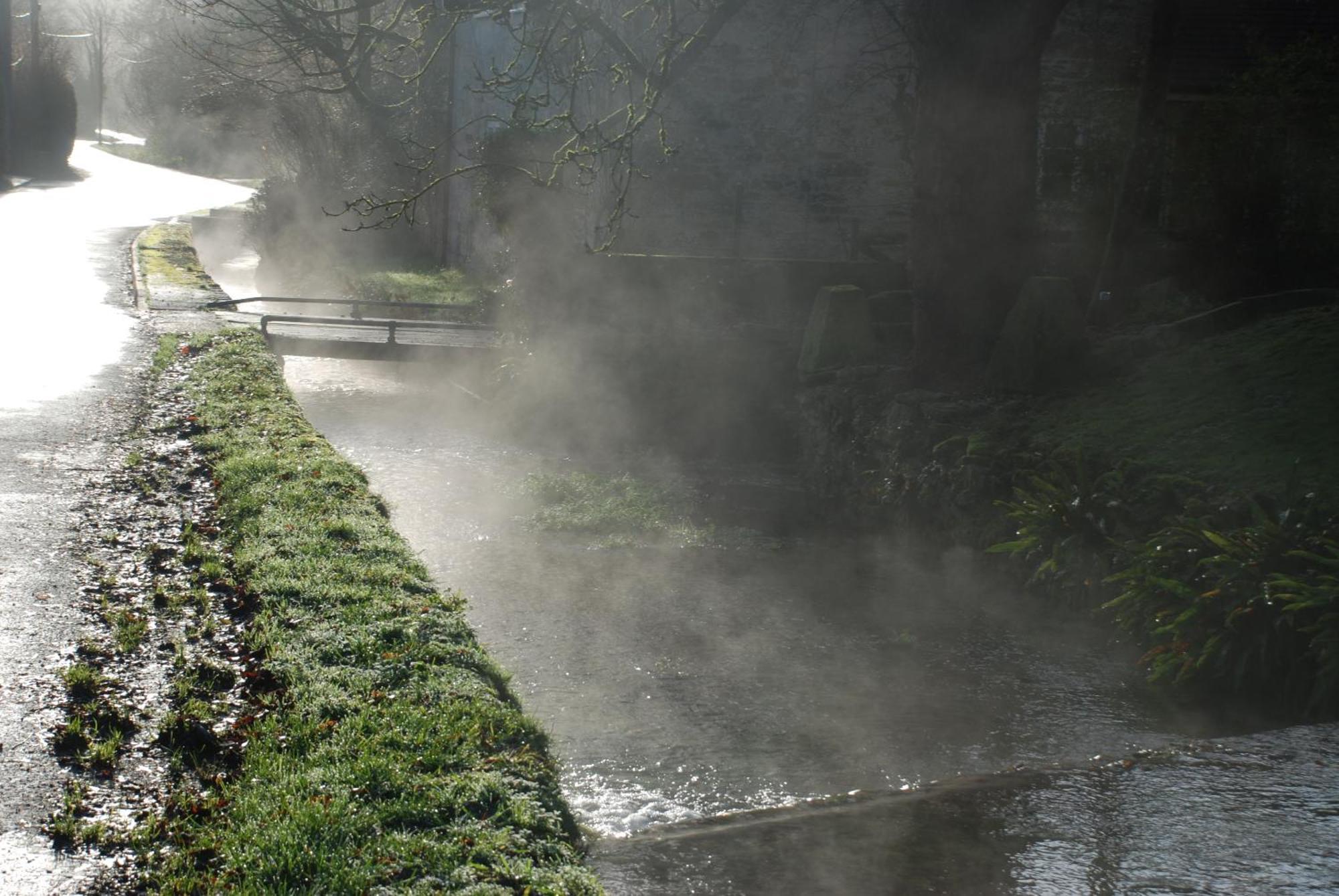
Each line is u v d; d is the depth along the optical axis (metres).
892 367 14.30
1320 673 6.86
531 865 3.90
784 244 19.27
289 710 4.98
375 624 5.85
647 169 18.83
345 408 17.47
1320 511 7.86
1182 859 4.98
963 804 5.59
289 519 7.60
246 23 18.14
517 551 11.02
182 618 6.18
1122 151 19.56
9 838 4.11
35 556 7.02
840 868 4.97
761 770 6.65
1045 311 12.45
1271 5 20.91
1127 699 7.77
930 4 12.92
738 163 19.09
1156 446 9.98
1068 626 9.16
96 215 34.06
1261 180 16.61
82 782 4.53
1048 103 19.78
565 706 7.50
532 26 16.02
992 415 11.89
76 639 5.84
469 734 4.74
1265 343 11.94
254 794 4.27
